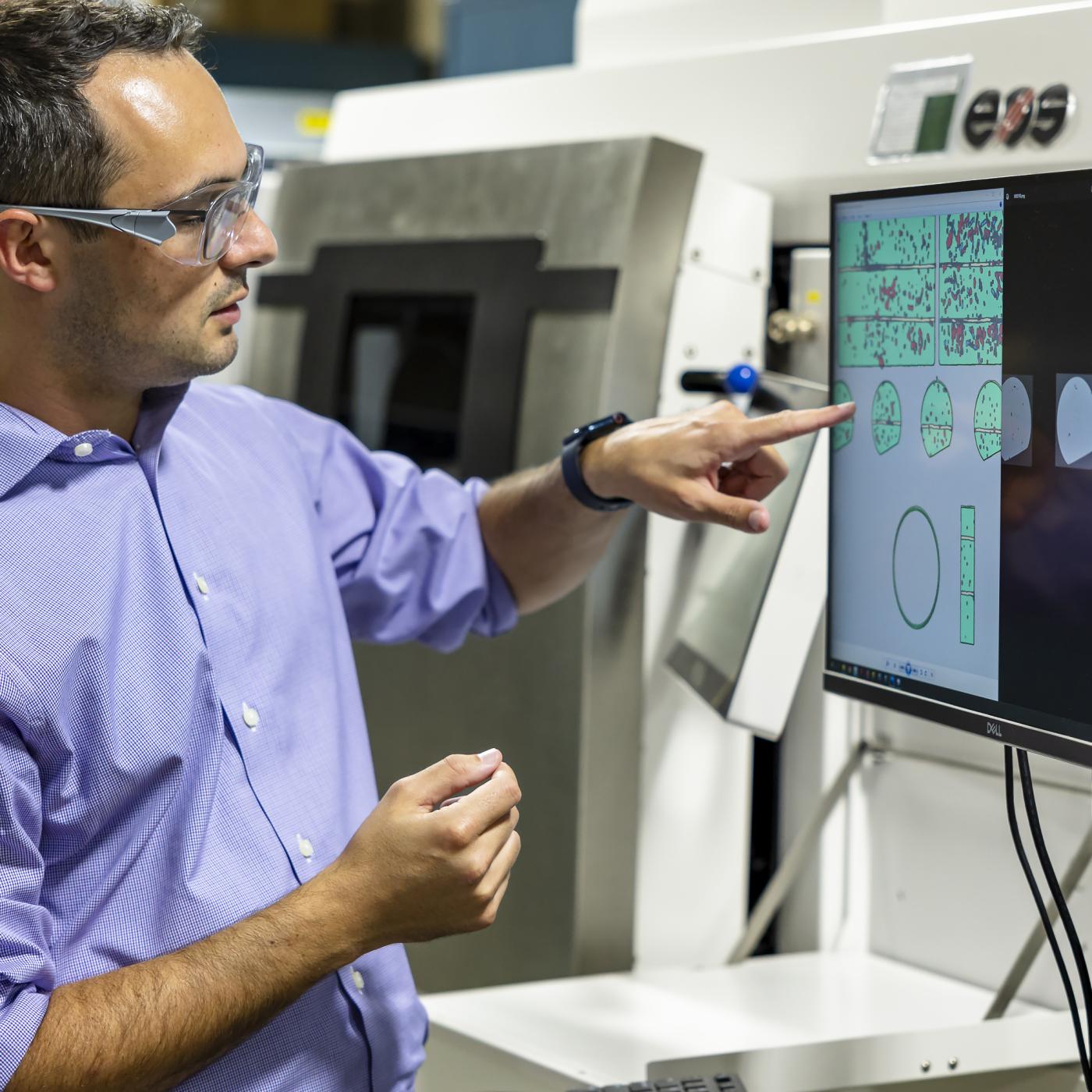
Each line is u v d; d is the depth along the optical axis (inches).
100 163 40.3
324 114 123.9
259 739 45.2
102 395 43.9
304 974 39.9
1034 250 40.7
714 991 60.3
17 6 40.5
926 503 45.9
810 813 66.0
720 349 65.4
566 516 55.6
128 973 38.9
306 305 76.0
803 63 62.4
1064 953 55.8
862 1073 48.8
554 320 64.2
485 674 66.5
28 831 39.4
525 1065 52.7
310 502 53.0
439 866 39.9
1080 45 52.7
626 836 63.9
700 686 59.6
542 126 73.3
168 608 43.5
